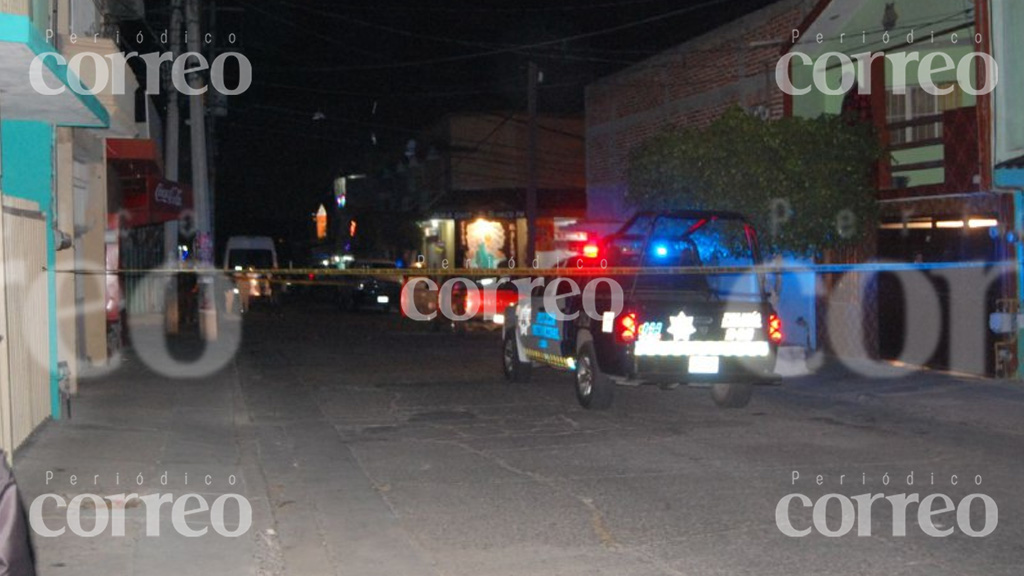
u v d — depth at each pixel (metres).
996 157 15.51
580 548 7.43
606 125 31.80
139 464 9.97
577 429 12.41
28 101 10.20
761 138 16.78
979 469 10.01
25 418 10.45
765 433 12.05
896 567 6.91
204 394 14.94
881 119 19.17
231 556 7.23
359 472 10.15
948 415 13.12
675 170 17.25
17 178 11.64
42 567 6.81
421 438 11.98
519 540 7.66
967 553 7.23
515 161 46.75
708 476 9.71
